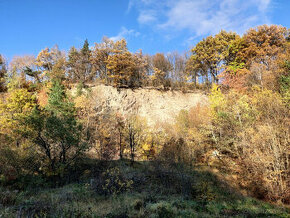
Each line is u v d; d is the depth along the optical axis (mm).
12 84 31641
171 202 10477
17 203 9242
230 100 24125
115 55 41344
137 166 20844
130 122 31812
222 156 23156
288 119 15961
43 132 15891
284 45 30484
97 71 47562
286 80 19812
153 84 45469
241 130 19859
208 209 10055
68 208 7898
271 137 15680
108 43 45969
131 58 44344
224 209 10305
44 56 47469
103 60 45312
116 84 40844
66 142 16062
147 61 49781
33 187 13148
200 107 32156
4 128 21938
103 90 39219
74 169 16922
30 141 15844
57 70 40406
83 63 45125
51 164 15336
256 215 9555
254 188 16234
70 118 16719
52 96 30672
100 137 27016
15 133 17781
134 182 15367
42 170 15438
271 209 11414
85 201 10180
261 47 33344
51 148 16531
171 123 35438
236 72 31516
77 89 36688
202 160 24828
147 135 30875
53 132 15398
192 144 24812
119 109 37250
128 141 29406
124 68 42906
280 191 13984
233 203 12492
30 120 15609
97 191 12359
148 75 47406
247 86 25578
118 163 21109
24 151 15328
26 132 15469
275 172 14297
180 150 21531
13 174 13977
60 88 32938
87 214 7473
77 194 11297
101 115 33188
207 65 43188
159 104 40375
